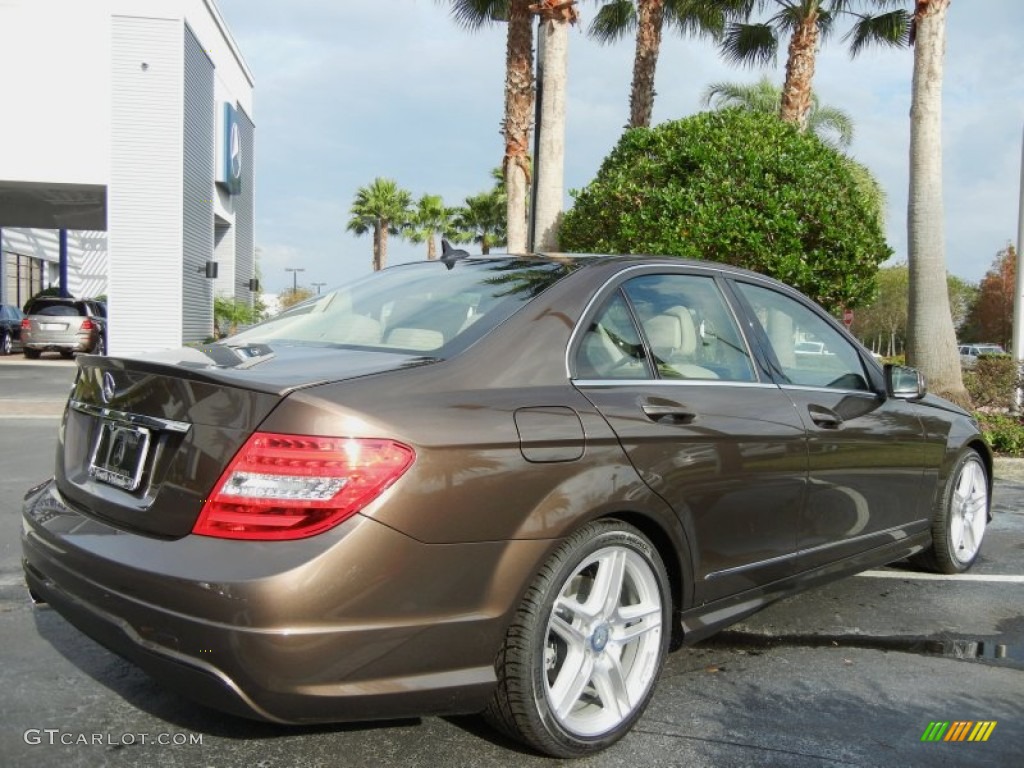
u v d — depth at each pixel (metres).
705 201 8.72
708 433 3.16
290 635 2.21
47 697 3.14
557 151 11.61
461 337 2.86
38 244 34.72
